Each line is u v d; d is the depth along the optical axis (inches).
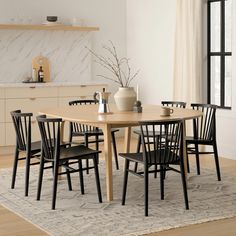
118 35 396.8
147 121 204.8
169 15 356.8
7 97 336.8
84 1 383.2
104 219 199.5
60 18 375.9
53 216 204.2
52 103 351.6
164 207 214.1
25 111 343.0
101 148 355.6
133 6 389.1
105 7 390.3
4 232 187.9
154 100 375.6
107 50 394.0
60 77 378.9
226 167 289.9
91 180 259.8
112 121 213.8
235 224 193.8
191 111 247.0
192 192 236.5
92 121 215.0
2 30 358.9
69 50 381.4
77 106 270.5
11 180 262.5
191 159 312.8
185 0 331.0
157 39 368.8
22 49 365.7
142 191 238.4
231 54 312.5
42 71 364.2
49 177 266.8
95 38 389.4
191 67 329.7
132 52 393.4
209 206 215.0
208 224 194.1
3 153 339.9
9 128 338.6
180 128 212.1
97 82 370.9
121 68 398.0
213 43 332.8
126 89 247.9
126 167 217.9
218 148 324.5
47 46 373.7
